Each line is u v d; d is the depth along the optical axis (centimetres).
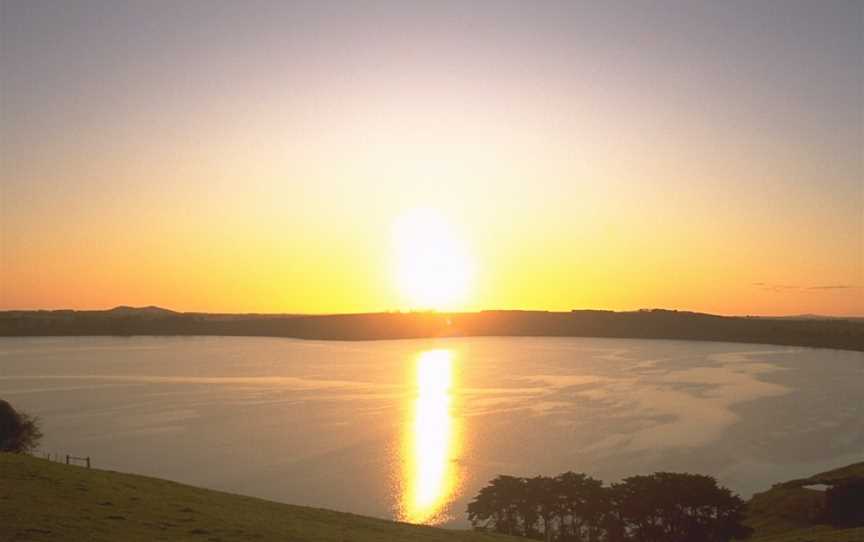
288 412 17100
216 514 3681
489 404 18425
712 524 6638
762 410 17138
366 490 9994
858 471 9119
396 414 16838
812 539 4734
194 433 14238
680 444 13188
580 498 7000
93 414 16425
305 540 3344
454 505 9231
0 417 8194
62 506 3341
